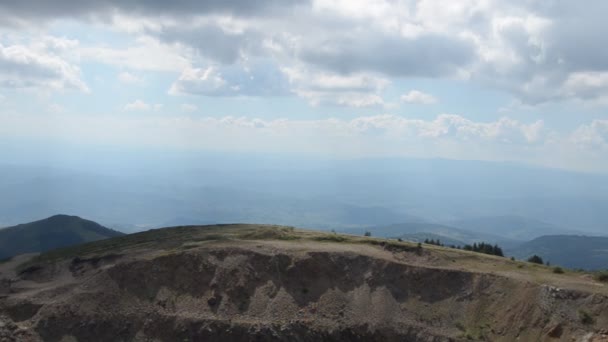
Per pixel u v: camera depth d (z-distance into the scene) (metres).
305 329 99.06
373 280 107.88
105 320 100.50
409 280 106.81
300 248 115.31
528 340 89.88
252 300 104.06
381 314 101.62
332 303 104.00
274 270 109.44
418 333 97.56
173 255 111.75
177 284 107.31
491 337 93.50
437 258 113.50
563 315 89.62
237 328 98.06
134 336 98.44
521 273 103.94
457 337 94.75
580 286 94.75
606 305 88.19
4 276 119.38
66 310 101.31
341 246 119.12
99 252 126.44
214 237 128.88
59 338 97.31
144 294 105.44
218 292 105.12
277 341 96.62
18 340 94.88
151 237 139.00
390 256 115.12
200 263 110.50
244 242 120.25
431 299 103.25
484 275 103.50
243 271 108.81
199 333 97.75
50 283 113.56
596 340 83.56
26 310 102.56
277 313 101.50
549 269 106.94
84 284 107.56
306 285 107.38
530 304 94.00
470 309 99.44
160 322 99.94
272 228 140.62
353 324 100.12
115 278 107.75
